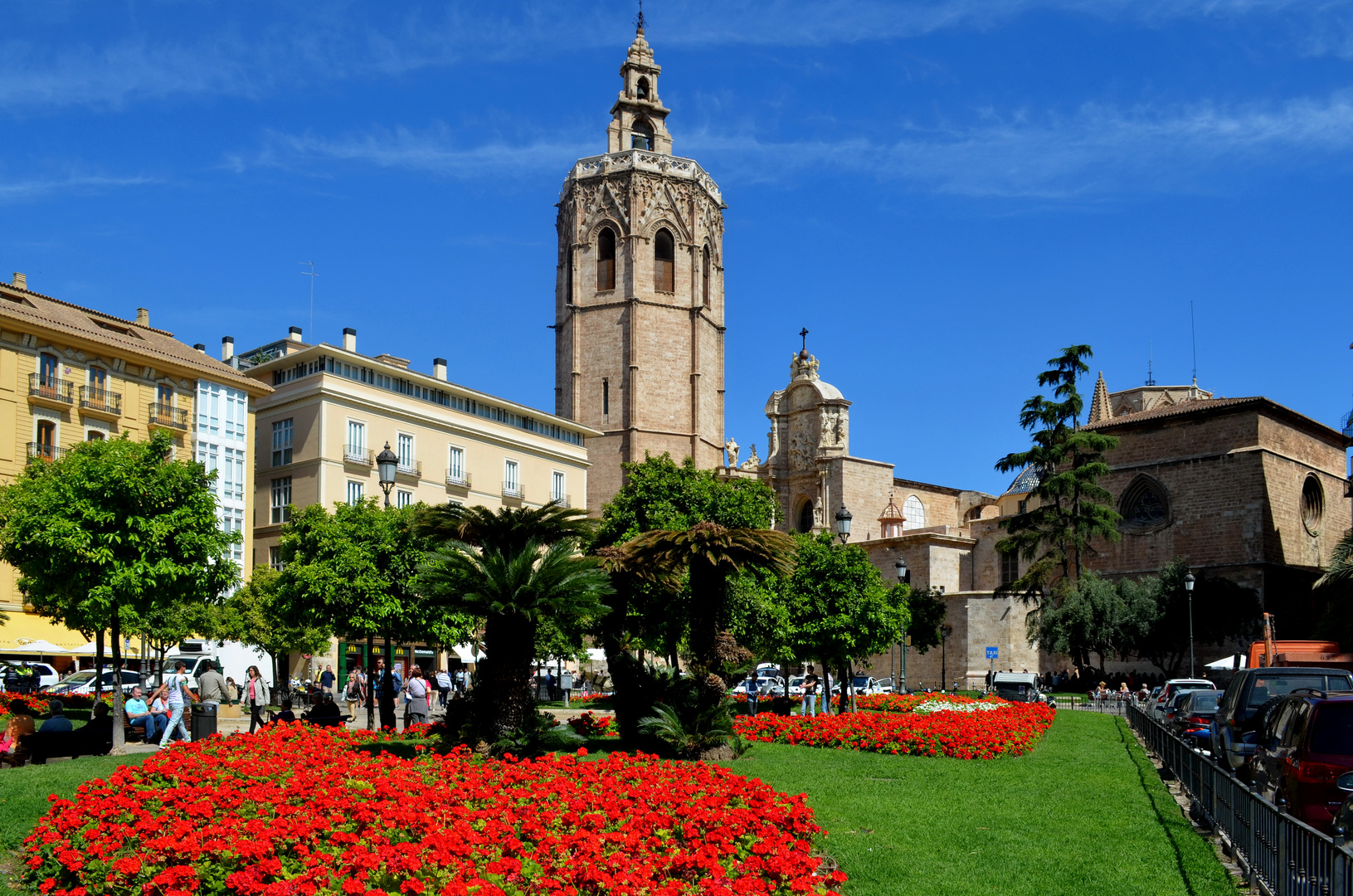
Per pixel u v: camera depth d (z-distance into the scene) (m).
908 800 18.89
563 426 89.81
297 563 34.16
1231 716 22.69
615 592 21.45
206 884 10.91
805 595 43.16
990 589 84.56
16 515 31.88
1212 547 70.06
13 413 52.34
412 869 10.77
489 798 14.80
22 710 31.72
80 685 46.88
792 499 97.88
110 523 30.92
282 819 12.59
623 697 24.98
